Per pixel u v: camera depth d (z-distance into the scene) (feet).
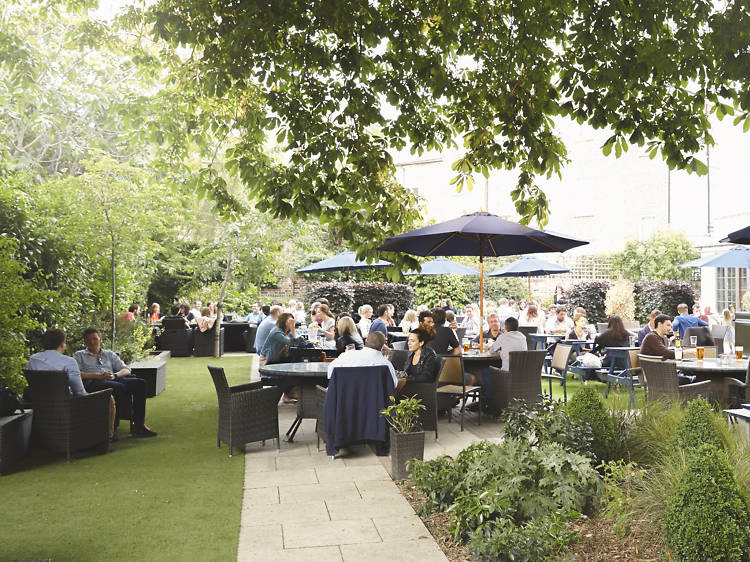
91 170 33.27
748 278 65.05
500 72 21.48
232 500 16.51
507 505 12.70
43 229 28.71
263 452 21.77
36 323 22.70
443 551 13.17
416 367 23.95
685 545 10.54
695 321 40.09
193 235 73.72
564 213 105.50
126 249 34.01
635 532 12.60
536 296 79.61
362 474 18.98
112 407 22.61
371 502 16.34
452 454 21.16
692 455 11.25
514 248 29.58
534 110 20.79
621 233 100.27
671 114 19.71
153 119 24.35
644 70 17.94
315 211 21.50
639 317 62.95
